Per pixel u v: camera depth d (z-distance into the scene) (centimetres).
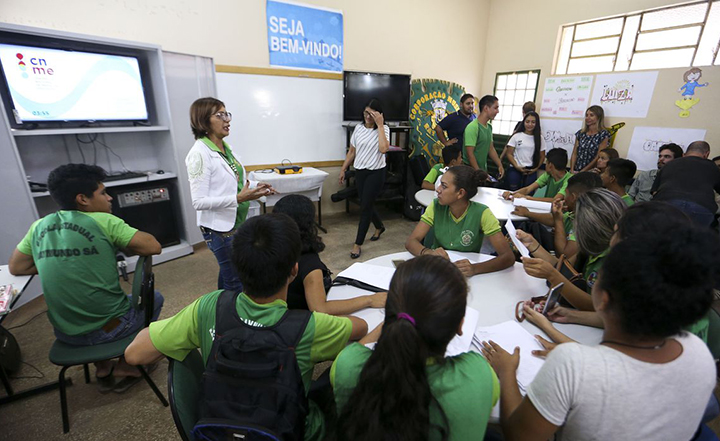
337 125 430
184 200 317
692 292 55
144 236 149
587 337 108
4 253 230
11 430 149
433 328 65
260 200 350
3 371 160
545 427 66
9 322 222
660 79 357
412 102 465
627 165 204
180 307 240
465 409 66
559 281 124
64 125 262
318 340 85
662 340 62
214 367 79
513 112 506
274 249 81
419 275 68
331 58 405
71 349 140
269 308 84
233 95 358
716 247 56
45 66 239
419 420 61
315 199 388
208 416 78
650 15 364
